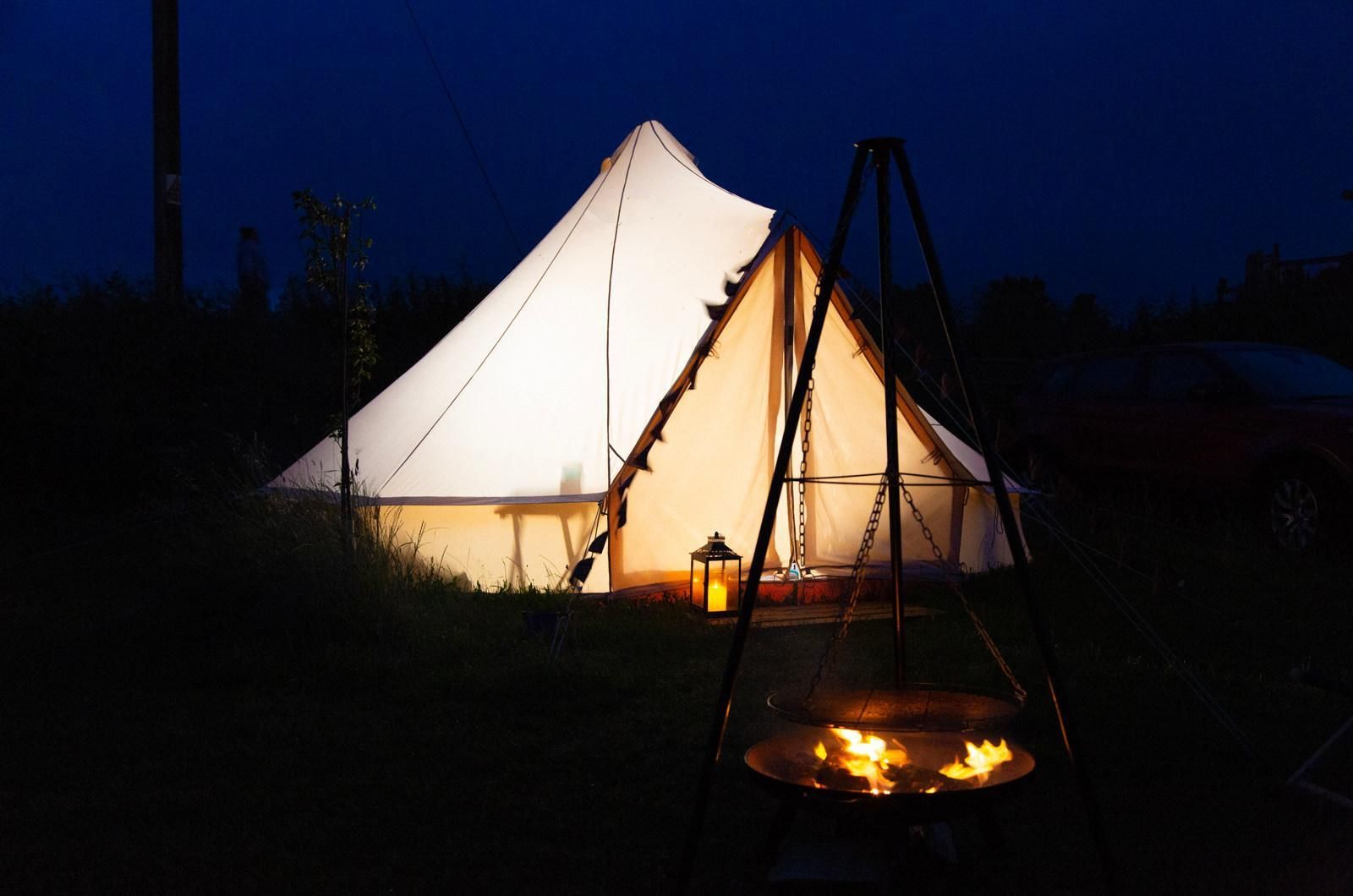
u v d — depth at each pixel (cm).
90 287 1108
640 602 673
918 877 317
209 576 602
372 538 610
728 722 453
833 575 737
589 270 771
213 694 491
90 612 642
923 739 352
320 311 1197
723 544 652
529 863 328
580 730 445
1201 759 410
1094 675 519
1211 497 877
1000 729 345
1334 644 576
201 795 376
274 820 358
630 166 836
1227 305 1366
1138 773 399
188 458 930
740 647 316
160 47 1183
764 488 736
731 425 713
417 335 1291
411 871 324
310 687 498
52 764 407
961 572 732
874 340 680
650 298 747
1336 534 780
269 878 318
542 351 739
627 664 540
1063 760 407
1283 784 376
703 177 868
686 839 307
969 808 296
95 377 984
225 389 1016
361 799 374
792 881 307
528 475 687
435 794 378
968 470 719
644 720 454
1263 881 316
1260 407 841
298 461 754
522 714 465
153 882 315
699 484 716
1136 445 939
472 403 725
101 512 971
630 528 685
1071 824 355
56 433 984
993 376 1309
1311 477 793
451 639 563
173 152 1193
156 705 475
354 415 772
